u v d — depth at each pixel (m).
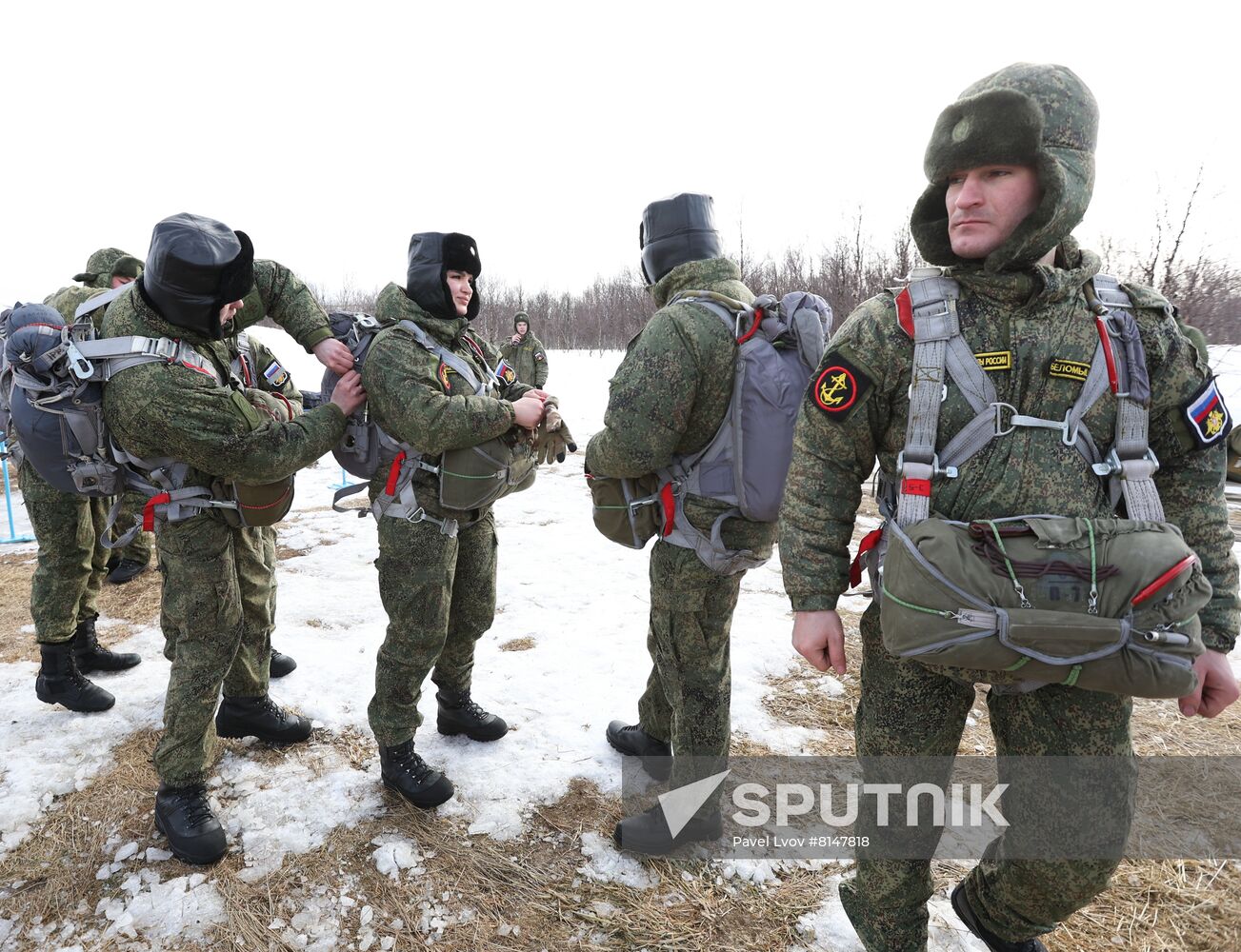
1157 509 1.29
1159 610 1.15
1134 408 1.30
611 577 4.58
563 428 2.54
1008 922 1.56
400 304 2.29
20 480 2.74
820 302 1.91
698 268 2.01
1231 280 11.63
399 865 2.11
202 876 2.06
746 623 3.84
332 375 2.43
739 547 1.94
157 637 3.63
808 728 2.88
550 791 2.45
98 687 2.92
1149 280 11.68
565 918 1.95
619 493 2.04
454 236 2.25
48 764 2.53
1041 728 1.36
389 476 2.25
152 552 4.64
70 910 1.95
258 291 2.33
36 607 2.78
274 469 2.04
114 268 3.54
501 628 3.77
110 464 2.08
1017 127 1.21
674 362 1.82
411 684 2.31
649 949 1.86
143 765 2.55
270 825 2.26
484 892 2.02
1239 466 2.34
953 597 1.20
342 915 1.94
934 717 1.47
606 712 2.94
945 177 1.34
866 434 1.45
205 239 1.88
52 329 2.05
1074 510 1.29
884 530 1.49
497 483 2.28
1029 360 1.30
